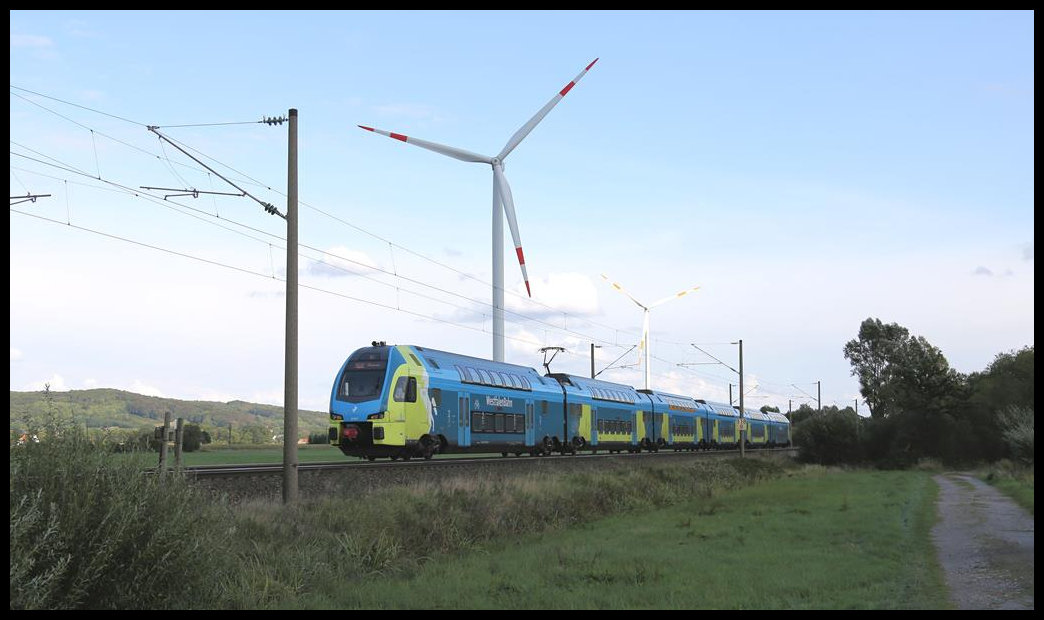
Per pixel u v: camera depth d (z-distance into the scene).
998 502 35.41
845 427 77.94
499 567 18.48
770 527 25.53
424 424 34.88
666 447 68.88
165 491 13.11
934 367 78.81
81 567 11.60
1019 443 59.12
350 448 33.09
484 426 39.88
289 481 22.34
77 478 12.09
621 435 58.91
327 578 16.59
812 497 36.56
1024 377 75.94
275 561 16.58
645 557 19.61
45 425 12.32
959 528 25.66
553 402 47.91
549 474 35.16
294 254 23.09
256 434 140.88
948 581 16.52
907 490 42.31
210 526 14.05
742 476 51.84
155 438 15.28
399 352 34.69
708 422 80.00
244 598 14.28
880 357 121.19
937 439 75.12
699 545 21.89
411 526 21.66
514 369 45.31
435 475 29.83
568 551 20.45
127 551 12.30
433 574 17.86
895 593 15.22
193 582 13.21
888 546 21.34
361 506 21.48
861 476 57.72
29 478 11.69
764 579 16.64
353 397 33.34
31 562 10.79
